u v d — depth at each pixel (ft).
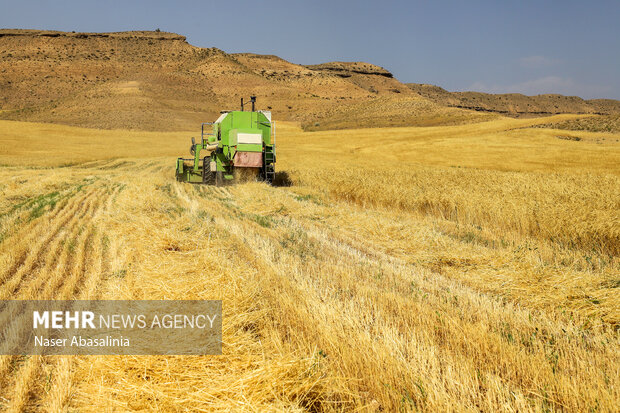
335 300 17.72
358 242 32.30
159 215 35.65
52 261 23.76
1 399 11.57
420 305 17.95
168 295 17.19
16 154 149.59
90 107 452.35
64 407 11.05
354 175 69.77
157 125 400.67
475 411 10.76
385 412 11.26
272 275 21.17
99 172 90.17
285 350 13.74
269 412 10.35
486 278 23.18
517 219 36.40
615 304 17.98
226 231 31.58
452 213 43.52
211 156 75.51
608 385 11.82
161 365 12.35
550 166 126.82
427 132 246.06
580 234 31.24
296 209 44.42
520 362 13.17
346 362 13.03
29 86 635.66
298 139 231.50
